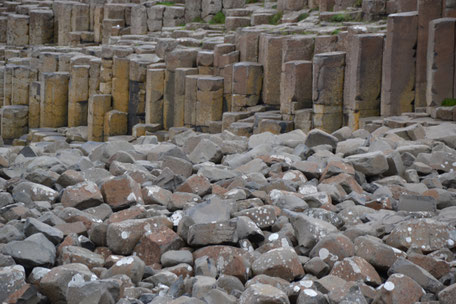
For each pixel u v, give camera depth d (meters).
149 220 8.49
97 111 37.97
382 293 6.69
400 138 14.84
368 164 11.84
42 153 14.71
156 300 6.64
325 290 6.83
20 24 53.81
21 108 42.06
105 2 52.44
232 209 9.19
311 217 8.49
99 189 10.26
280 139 15.09
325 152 13.22
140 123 36.84
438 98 22.31
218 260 7.82
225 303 6.44
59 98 40.94
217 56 33.56
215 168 11.63
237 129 29.02
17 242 7.55
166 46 36.41
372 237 8.07
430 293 6.91
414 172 12.05
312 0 35.88
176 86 34.41
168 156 12.30
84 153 15.19
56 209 9.44
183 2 47.47
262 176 11.22
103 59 38.56
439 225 8.20
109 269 7.43
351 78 25.66
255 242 8.45
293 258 7.43
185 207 9.48
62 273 6.88
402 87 24.11
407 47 23.88
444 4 23.14
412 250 7.98
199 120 33.19
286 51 29.05
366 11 30.80
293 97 28.28
